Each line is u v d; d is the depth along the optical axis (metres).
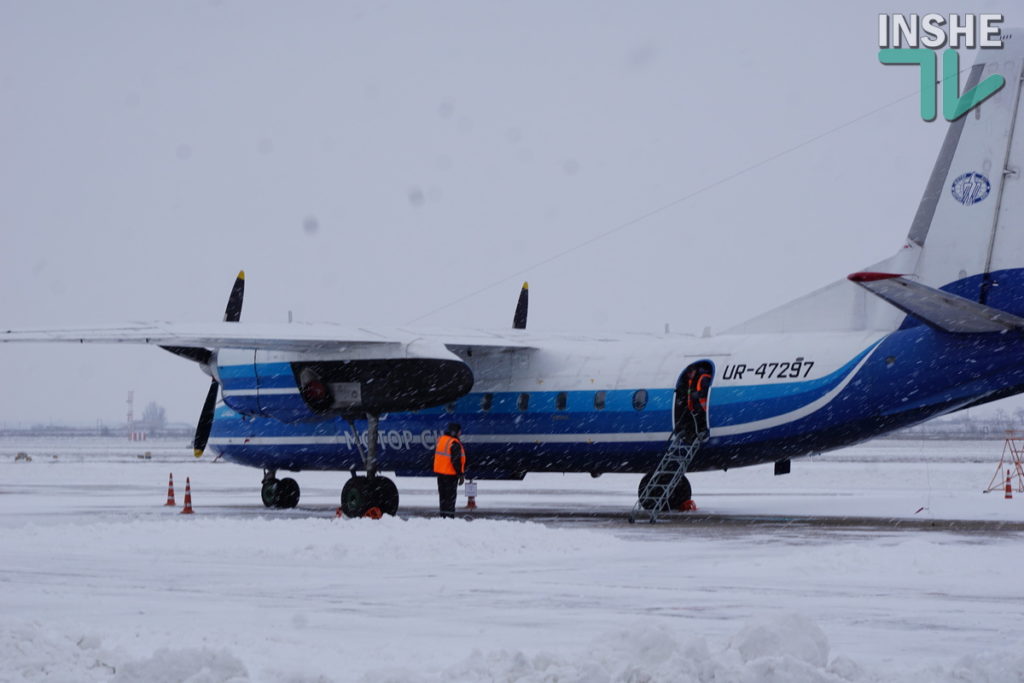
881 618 23.47
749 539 40.44
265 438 60.88
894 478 94.81
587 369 52.91
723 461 49.81
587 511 57.75
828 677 15.95
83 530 41.06
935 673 16.91
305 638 21.67
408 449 57.75
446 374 49.69
